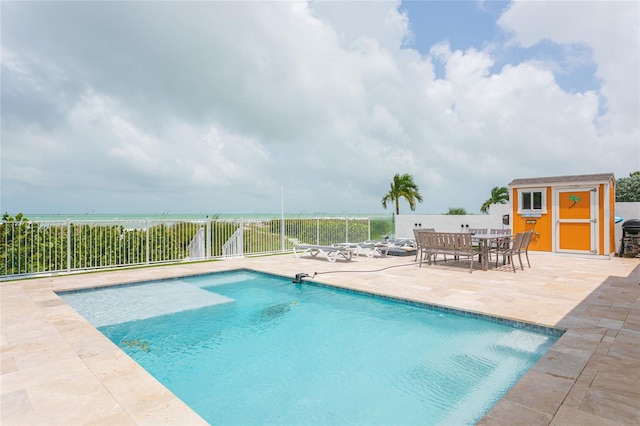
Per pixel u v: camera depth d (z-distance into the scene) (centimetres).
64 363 338
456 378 349
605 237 1076
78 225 891
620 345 365
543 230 1210
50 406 259
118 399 269
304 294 712
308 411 299
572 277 766
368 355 413
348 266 970
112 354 362
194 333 500
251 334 492
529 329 454
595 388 273
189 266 987
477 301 565
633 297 580
